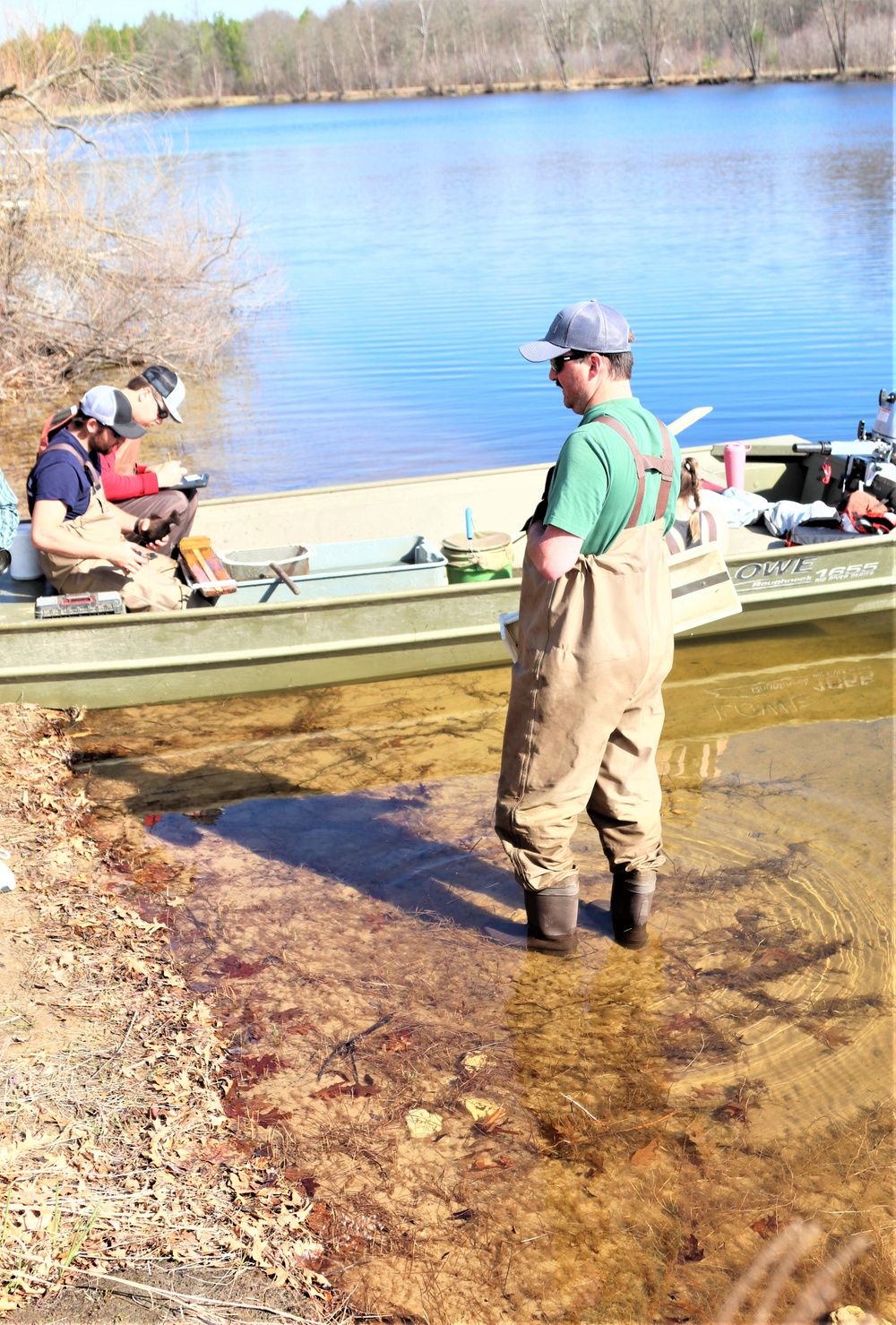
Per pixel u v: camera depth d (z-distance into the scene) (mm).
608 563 3182
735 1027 3371
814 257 17812
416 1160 2910
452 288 17031
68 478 5344
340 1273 2594
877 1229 2705
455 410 11266
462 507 7270
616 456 3076
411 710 5484
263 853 4277
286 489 9086
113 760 4996
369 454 9977
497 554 6172
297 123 62812
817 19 69750
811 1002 3461
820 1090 3125
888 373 11820
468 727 5289
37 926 3738
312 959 3674
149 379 5953
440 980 3586
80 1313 2424
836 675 5734
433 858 4234
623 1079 3186
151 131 14828
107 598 5426
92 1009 3367
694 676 5738
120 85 14461
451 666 5859
